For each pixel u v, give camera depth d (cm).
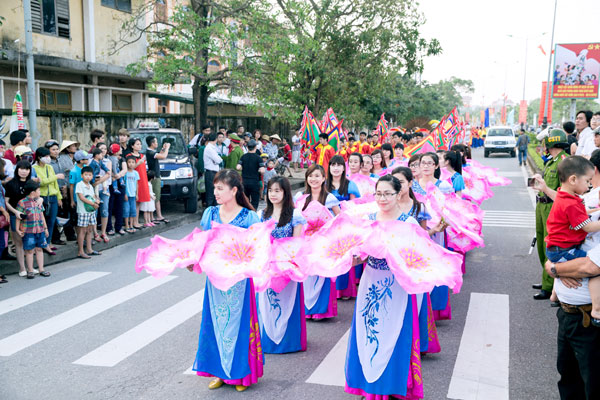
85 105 1789
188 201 1290
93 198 912
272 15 1575
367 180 762
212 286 439
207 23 1598
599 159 412
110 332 585
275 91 1633
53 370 491
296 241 463
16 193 788
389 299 404
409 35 2016
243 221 444
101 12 1773
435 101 4422
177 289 744
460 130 1026
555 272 367
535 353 515
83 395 442
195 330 591
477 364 492
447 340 550
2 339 566
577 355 365
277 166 1900
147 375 480
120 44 1853
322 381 464
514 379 461
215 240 426
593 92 3078
